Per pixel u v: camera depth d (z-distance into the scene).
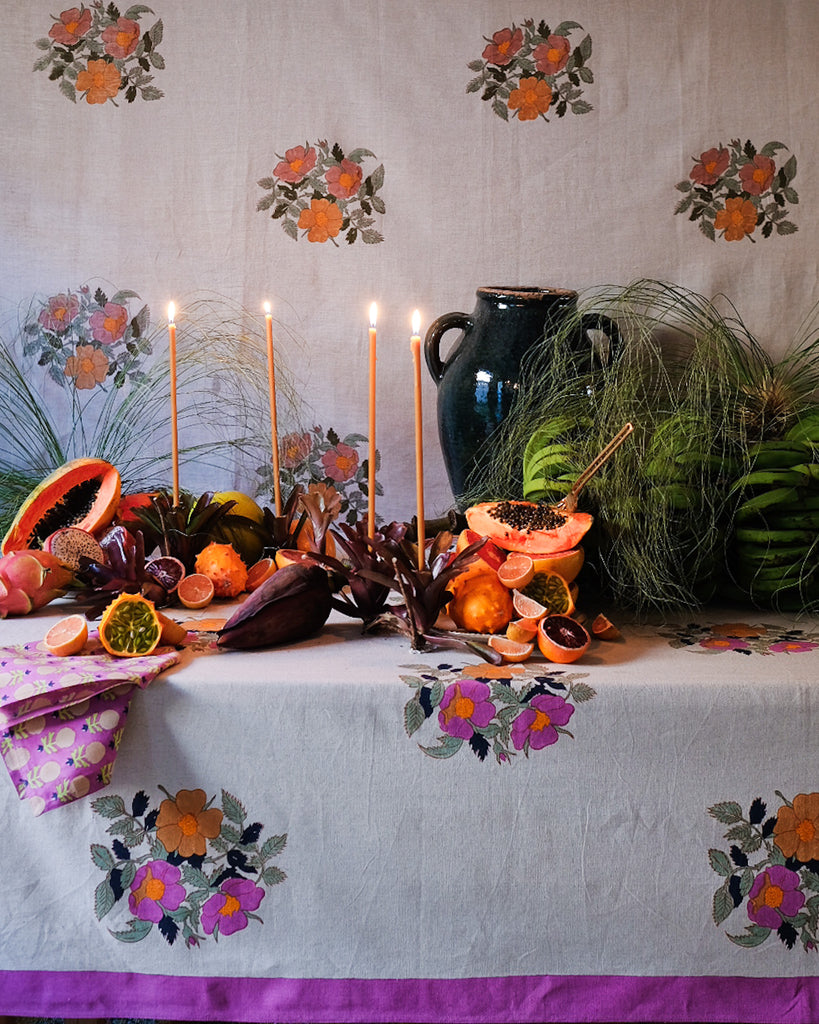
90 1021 1.18
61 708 0.91
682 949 0.95
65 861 0.95
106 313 1.56
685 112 1.48
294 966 0.96
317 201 1.53
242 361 1.56
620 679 0.94
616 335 1.34
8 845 0.95
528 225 1.52
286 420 1.58
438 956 0.96
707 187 1.49
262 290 1.55
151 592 1.15
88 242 1.55
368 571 1.05
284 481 1.59
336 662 0.99
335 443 1.58
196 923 0.96
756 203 1.49
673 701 0.93
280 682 0.94
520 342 1.32
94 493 1.31
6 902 0.96
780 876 0.95
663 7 1.46
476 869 0.95
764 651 1.04
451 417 1.36
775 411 1.31
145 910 0.96
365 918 0.96
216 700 0.94
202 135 1.52
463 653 1.03
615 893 0.95
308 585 1.04
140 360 1.57
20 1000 0.97
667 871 0.95
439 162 1.51
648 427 1.21
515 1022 0.96
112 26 1.50
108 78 1.51
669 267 1.51
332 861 0.95
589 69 1.48
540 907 0.95
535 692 0.94
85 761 0.91
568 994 0.96
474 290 1.54
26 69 1.51
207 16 1.49
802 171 1.48
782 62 1.46
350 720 0.94
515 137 1.50
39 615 1.15
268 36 1.50
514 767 0.94
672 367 1.46
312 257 1.54
